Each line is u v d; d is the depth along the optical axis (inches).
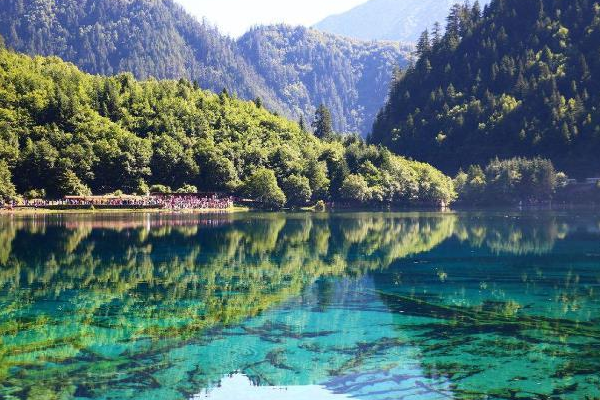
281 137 7263.8
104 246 2471.7
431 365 933.8
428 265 1987.0
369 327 1155.9
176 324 1179.3
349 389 845.2
